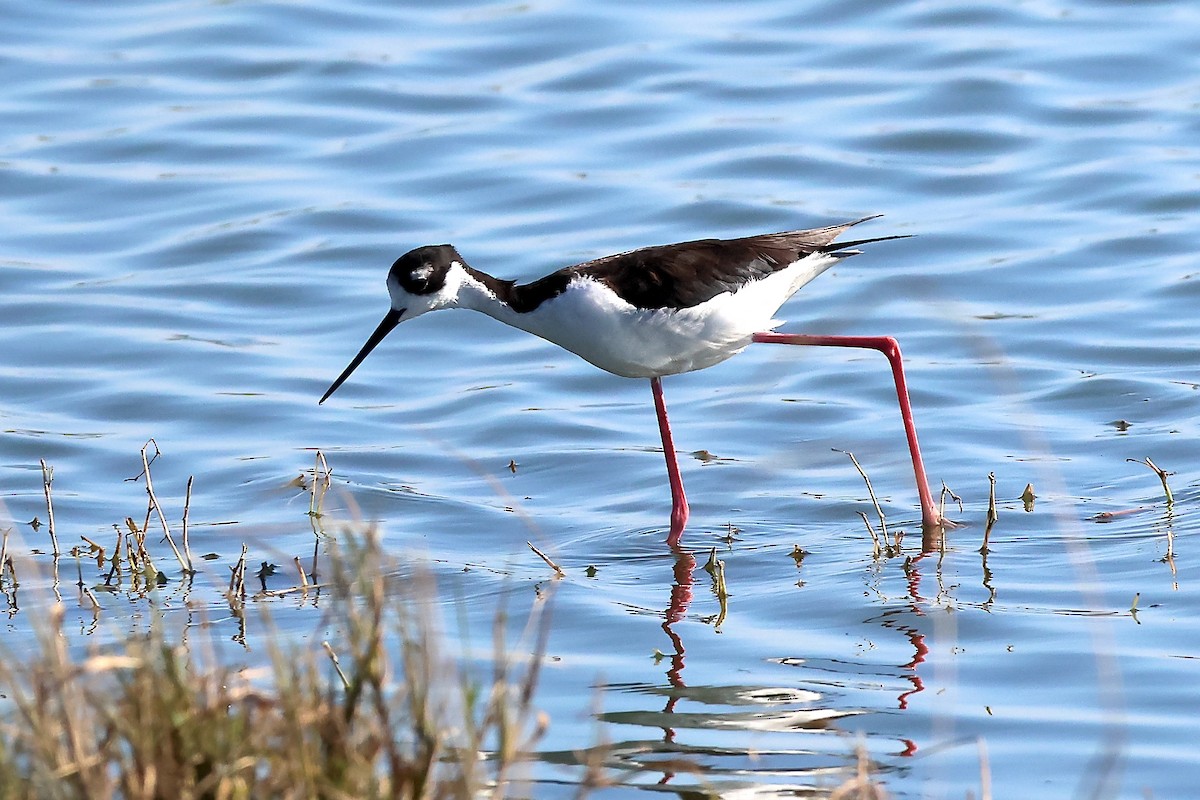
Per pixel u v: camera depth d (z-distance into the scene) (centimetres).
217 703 639
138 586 1043
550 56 2188
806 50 2170
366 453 1336
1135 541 1061
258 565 1083
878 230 1750
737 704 841
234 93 2108
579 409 1438
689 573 1061
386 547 1120
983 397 1403
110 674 746
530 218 1816
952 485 1210
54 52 2211
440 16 2306
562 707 840
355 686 664
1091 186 1812
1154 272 1631
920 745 789
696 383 1490
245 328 1617
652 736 802
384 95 2092
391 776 632
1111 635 914
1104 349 1483
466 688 667
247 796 621
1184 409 1331
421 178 1908
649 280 1092
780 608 984
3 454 1334
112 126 2020
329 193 1878
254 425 1403
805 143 1941
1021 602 970
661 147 1953
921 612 962
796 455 1306
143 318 1622
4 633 953
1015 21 2202
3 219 1830
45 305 1644
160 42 2238
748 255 1116
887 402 1408
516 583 1041
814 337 1137
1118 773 755
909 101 2019
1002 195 1816
